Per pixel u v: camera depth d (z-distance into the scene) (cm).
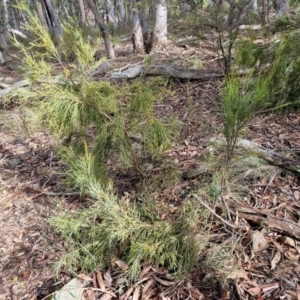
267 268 195
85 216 224
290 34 333
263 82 183
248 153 227
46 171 340
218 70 489
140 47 735
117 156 289
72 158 249
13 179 336
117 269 212
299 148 290
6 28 1625
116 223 211
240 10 426
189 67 531
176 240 207
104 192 231
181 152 311
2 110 466
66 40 240
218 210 231
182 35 673
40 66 220
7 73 751
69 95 219
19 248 251
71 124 229
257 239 208
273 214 227
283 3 588
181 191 263
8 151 392
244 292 183
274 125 328
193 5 439
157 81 265
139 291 196
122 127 237
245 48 285
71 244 235
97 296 198
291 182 255
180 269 198
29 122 406
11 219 282
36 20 216
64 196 296
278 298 178
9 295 214
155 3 561
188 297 188
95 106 225
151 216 229
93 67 242
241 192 246
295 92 324
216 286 191
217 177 236
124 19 1527
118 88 271
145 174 274
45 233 260
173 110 407
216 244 209
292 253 201
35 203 296
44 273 226
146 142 250
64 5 2061
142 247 199
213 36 578
